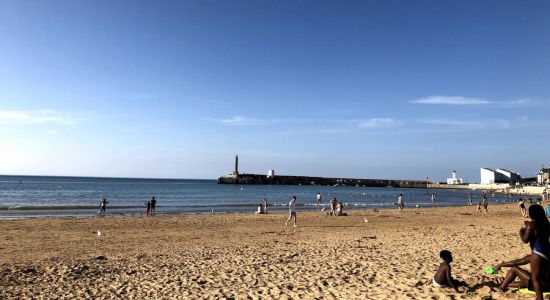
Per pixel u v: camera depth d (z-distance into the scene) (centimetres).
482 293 714
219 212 3659
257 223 2477
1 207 3762
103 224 2338
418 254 1209
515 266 706
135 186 11319
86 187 9844
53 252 1359
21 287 860
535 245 600
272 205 4812
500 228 2069
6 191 7425
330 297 745
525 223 621
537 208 604
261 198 6650
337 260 1127
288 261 1127
